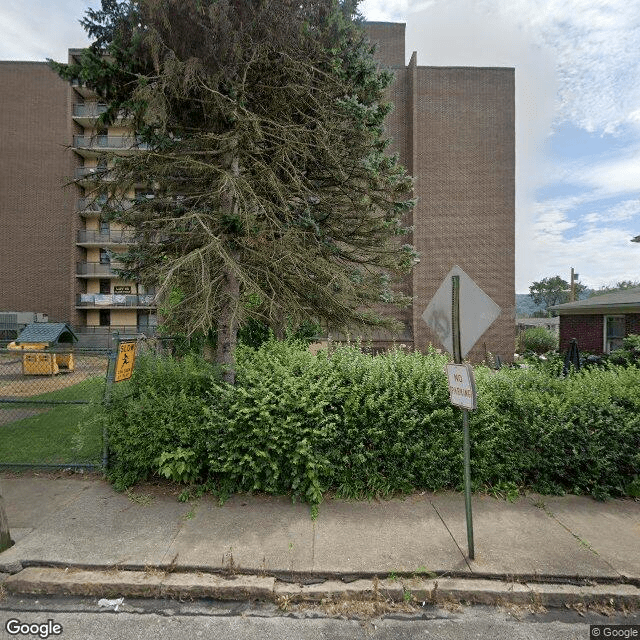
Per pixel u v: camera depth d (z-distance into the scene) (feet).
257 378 14.71
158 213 21.34
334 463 14.02
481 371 17.20
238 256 19.26
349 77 22.26
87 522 12.24
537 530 12.05
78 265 85.66
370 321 26.53
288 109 20.39
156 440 14.03
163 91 16.84
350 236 25.89
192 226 19.16
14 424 22.40
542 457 14.49
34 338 55.01
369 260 26.81
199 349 24.11
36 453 17.53
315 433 13.44
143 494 14.05
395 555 10.71
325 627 8.76
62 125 82.99
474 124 71.20
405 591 9.57
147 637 8.41
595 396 14.60
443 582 9.83
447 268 69.67
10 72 82.33
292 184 20.59
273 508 13.19
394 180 24.82
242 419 13.74
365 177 23.82
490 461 14.42
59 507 13.19
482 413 14.35
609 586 9.83
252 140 19.04
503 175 70.95
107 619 8.92
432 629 8.72
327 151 20.35
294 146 19.63
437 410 14.01
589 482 14.25
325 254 23.66
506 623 8.93
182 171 20.51
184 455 13.66
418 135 70.33
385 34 75.87
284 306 19.72
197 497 13.87
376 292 27.30
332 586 9.76
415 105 68.80
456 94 71.31
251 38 17.66
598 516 12.97
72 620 8.87
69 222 83.97
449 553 10.84
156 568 10.17
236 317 16.93
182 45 17.33
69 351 18.28
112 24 17.76
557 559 10.63
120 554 10.64
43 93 82.74
